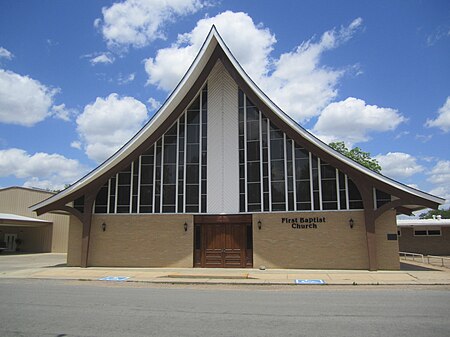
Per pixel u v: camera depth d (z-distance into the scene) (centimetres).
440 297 1286
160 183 2375
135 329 834
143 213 2353
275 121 2262
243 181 2298
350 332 805
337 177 2184
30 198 4688
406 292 1413
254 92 2288
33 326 866
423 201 2020
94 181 2384
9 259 3347
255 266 2191
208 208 2305
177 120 2420
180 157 2388
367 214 2088
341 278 1778
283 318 945
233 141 2350
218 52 2378
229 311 1036
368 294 1362
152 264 2295
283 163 2262
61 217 4572
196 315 982
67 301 1212
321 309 1063
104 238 2364
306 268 2141
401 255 3556
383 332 806
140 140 2339
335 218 2152
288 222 2198
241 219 2261
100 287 1587
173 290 1491
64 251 4491
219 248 2270
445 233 3750
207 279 1769
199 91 2433
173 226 2314
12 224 4169
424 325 870
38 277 1908
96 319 937
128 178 2405
